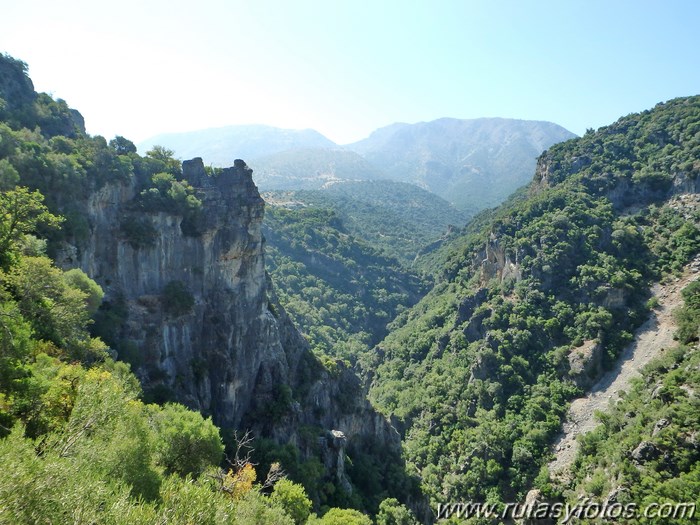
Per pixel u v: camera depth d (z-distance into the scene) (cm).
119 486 2225
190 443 3759
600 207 10525
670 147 10919
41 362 3081
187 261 6341
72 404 2772
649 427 6097
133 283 5862
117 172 5878
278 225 18450
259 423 6475
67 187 5209
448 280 14312
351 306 16138
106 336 5144
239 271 6825
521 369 8819
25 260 3788
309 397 7350
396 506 6388
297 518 4134
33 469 1727
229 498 3167
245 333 6762
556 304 9275
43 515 1636
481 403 8788
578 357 8356
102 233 5678
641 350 8062
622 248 9575
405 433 9556
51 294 3956
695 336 7425
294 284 15662
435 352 10881
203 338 6369
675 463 5538
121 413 2753
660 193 10456
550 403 8081
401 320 15062
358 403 8200
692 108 11394
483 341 9638
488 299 10675
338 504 5931
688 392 6175
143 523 1814
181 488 2145
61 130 6638
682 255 8969
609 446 6569
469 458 7900
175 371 5938
